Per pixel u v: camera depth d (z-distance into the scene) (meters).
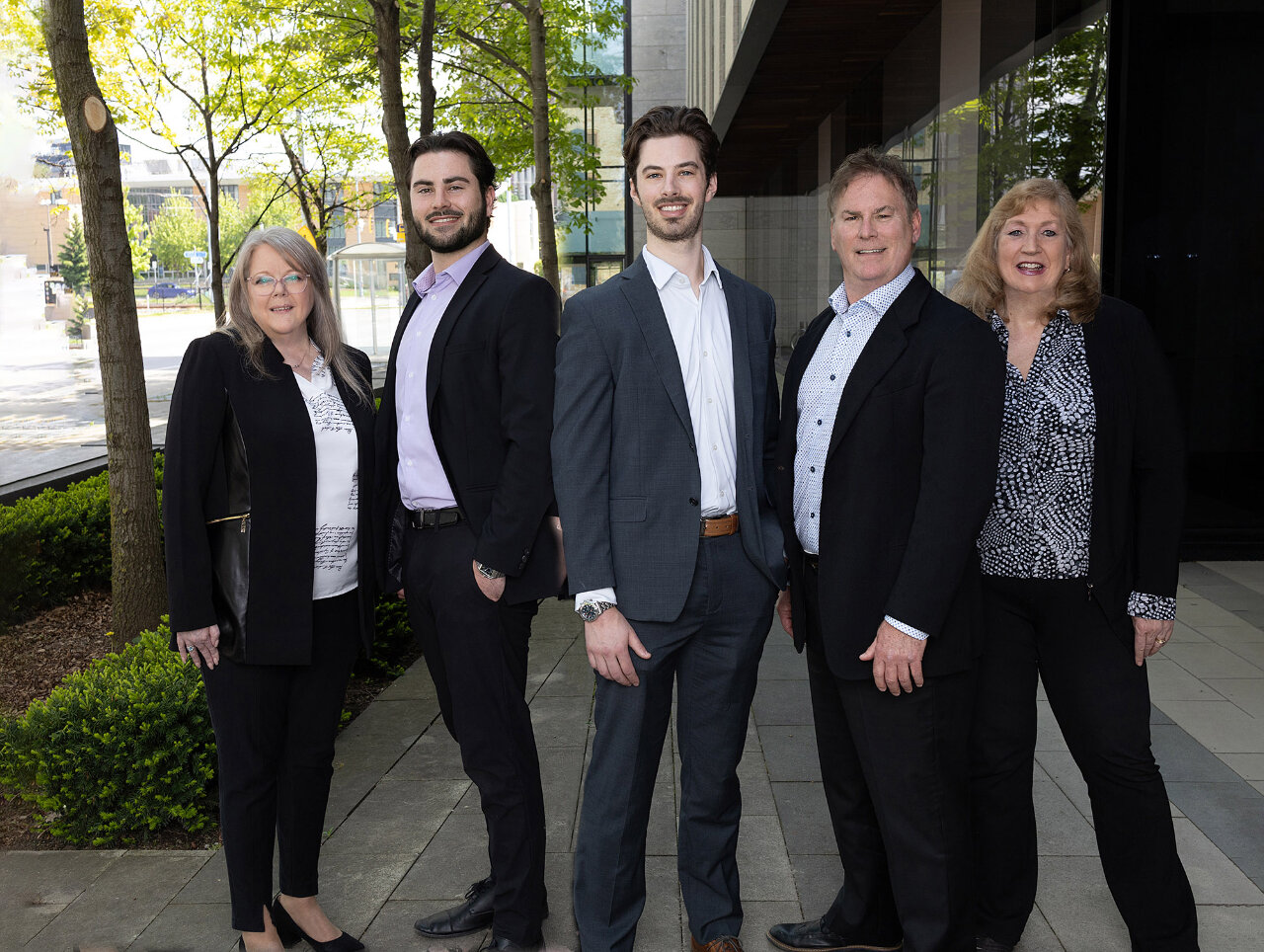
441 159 2.57
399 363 2.70
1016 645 2.43
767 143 17.75
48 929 2.74
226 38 11.83
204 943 2.67
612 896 2.48
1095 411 2.28
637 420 2.38
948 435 2.12
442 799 3.52
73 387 14.30
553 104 12.80
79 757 3.26
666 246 2.42
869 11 9.43
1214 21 6.67
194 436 2.42
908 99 10.24
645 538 2.38
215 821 3.37
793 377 2.44
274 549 2.46
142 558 4.82
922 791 2.24
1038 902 2.80
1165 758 3.71
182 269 57.81
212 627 2.45
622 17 22.39
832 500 2.25
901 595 2.14
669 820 3.35
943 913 2.25
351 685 4.77
